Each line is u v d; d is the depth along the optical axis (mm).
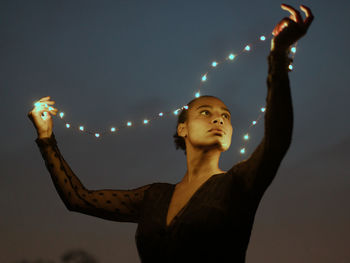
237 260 1894
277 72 1778
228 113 2309
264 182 1816
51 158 2520
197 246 1871
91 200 2414
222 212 1888
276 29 1859
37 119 2578
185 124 2363
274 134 1744
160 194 2240
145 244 2037
